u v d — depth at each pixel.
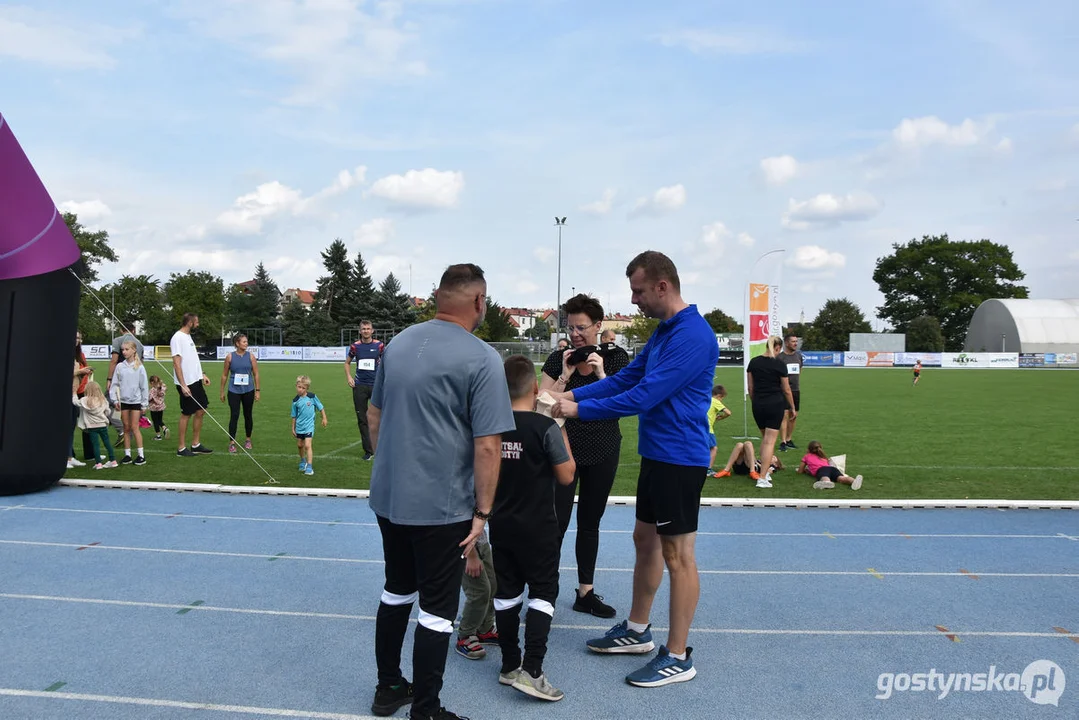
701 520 6.60
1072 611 4.38
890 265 79.31
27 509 6.76
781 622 4.20
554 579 3.35
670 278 3.38
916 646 3.86
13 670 3.49
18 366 7.09
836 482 8.31
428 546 2.85
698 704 3.23
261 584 4.75
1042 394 22.92
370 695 3.29
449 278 2.94
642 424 3.51
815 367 48.41
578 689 3.37
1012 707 3.21
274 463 9.42
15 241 6.95
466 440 2.90
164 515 6.57
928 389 25.48
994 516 6.77
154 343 73.31
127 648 3.75
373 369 9.69
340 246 75.38
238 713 3.11
